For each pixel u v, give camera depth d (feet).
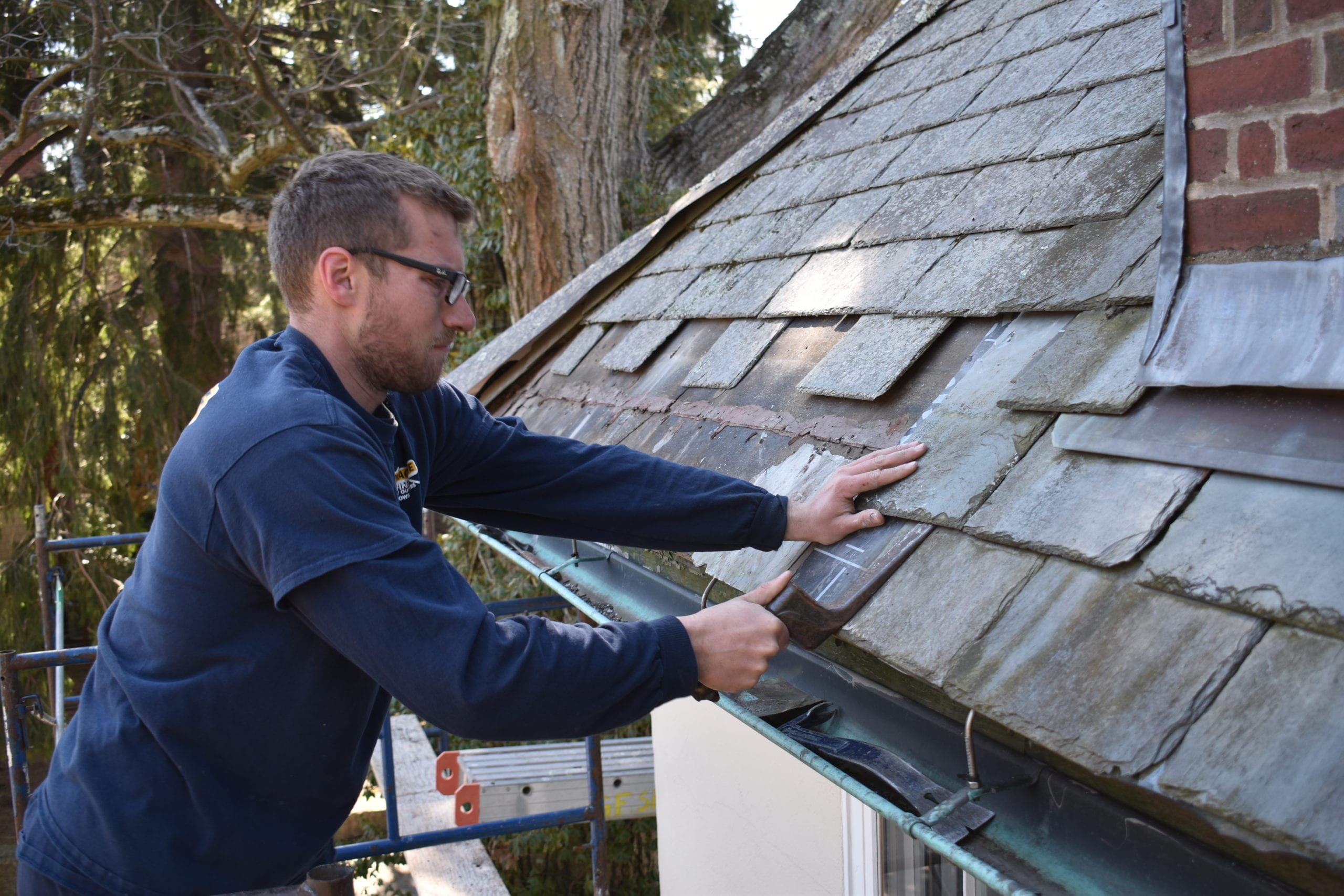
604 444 10.00
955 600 4.98
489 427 7.26
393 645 4.66
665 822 17.90
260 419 5.00
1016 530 5.03
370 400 6.11
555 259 26.43
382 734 14.06
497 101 25.77
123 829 5.72
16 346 41.88
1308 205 4.55
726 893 15.81
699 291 11.21
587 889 28.12
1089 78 8.23
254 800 5.84
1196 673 3.81
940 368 6.77
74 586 41.29
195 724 5.60
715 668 5.14
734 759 15.35
